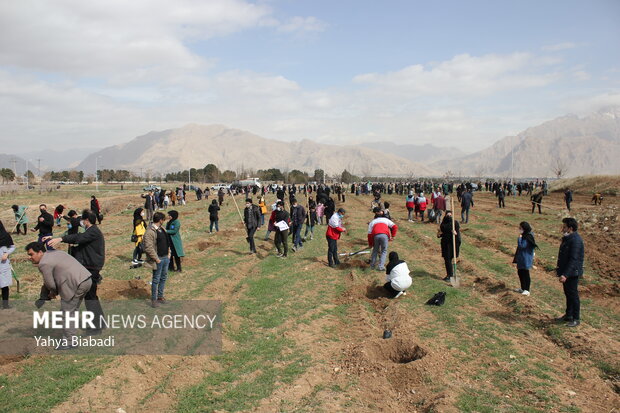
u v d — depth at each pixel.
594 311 9.96
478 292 11.31
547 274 13.23
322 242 19.17
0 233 9.14
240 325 8.78
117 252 16.50
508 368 6.88
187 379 6.42
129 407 5.68
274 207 15.88
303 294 10.97
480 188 68.50
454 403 5.77
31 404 5.57
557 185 58.56
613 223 22.00
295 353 7.45
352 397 6.00
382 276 12.59
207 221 28.27
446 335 8.26
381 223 13.38
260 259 15.45
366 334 8.36
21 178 109.88
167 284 11.71
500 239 18.98
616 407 5.85
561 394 6.13
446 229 12.19
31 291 10.90
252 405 5.76
